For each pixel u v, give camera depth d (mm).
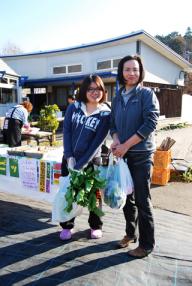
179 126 17391
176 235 3447
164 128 16469
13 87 16812
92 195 2854
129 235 3088
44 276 2668
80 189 2826
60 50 18578
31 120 14578
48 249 3094
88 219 3539
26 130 7492
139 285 2537
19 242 3242
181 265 2814
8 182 4172
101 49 17578
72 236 3354
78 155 3072
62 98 19766
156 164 5449
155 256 2953
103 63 17656
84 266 2795
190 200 4727
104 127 3020
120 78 2764
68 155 3068
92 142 3012
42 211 4102
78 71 18453
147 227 2824
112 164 2869
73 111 3146
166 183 5531
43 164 3795
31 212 4059
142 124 2641
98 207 3002
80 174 2844
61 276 2664
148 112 2586
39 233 3449
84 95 3053
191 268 2771
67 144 3115
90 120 3012
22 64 20188
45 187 3840
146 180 2742
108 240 3264
